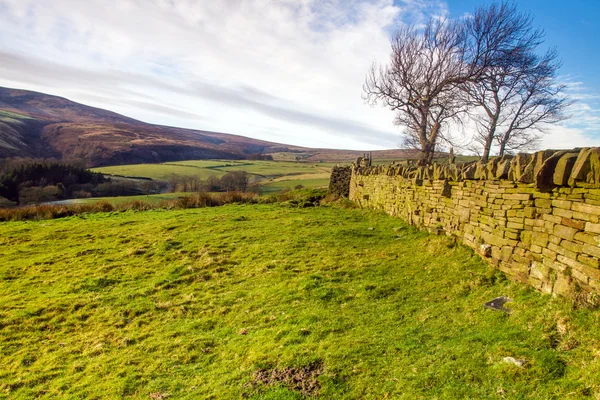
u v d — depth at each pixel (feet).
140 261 45.24
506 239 26.78
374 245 43.50
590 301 17.81
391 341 20.68
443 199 40.47
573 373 14.78
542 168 21.83
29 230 68.28
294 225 58.29
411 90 86.22
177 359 22.65
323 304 27.66
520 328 19.27
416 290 28.19
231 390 17.88
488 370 16.39
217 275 38.01
